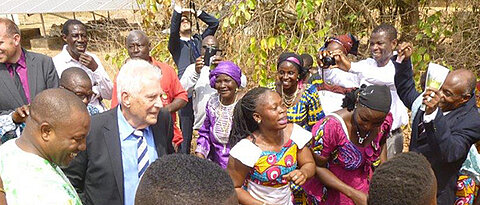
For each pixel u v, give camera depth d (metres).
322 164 2.90
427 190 1.76
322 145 2.81
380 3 6.98
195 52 5.26
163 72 4.22
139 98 2.53
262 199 2.81
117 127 2.61
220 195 1.33
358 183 2.92
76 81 3.31
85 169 2.62
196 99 4.74
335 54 3.95
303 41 5.62
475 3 6.18
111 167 2.56
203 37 5.56
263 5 5.90
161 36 6.38
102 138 2.57
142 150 2.65
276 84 3.99
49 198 1.77
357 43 4.69
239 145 2.72
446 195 3.05
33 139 1.91
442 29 6.07
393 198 1.76
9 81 3.67
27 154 1.88
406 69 3.58
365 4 6.84
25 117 2.80
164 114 2.85
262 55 5.46
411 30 6.50
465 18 6.24
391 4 6.96
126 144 2.62
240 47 5.76
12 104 3.66
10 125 2.92
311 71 4.77
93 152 2.56
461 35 6.12
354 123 2.72
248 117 2.82
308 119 3.87
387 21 7.00
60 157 1.98
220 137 3.75
